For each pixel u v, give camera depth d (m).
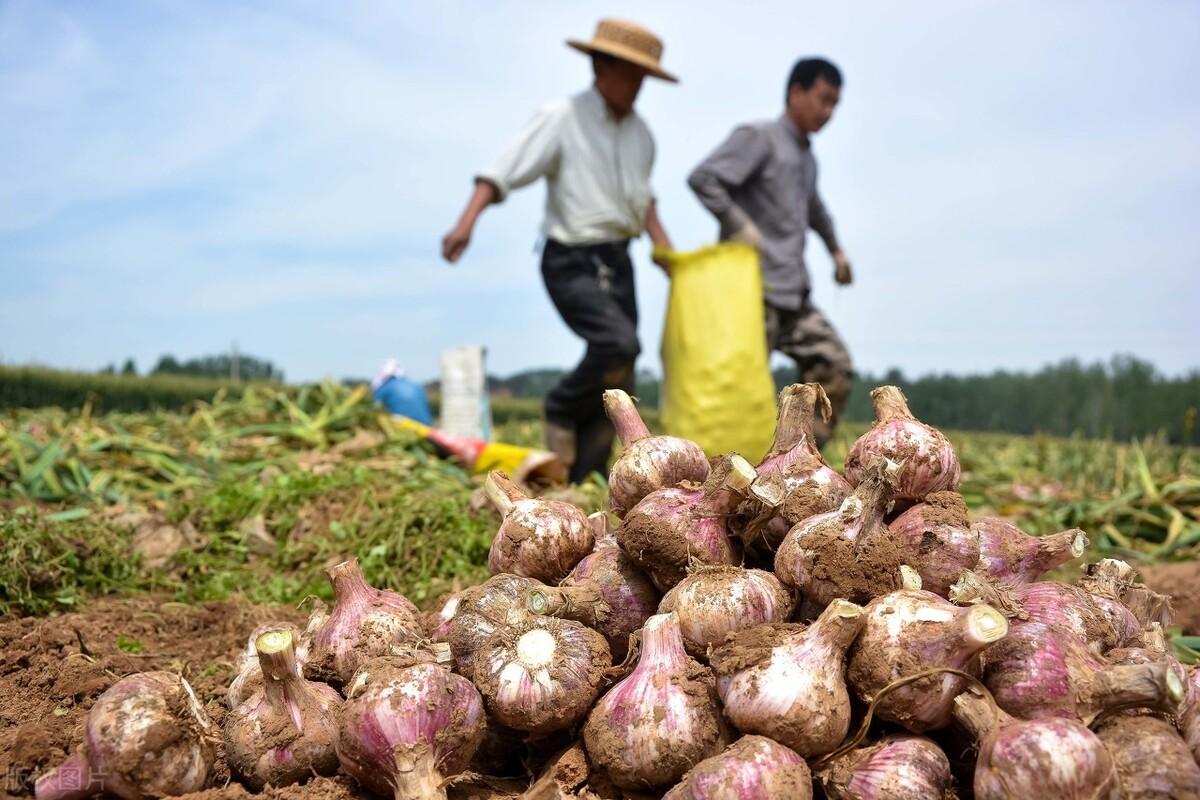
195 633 4.21
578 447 7.96
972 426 49.44
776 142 7.77
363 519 5.52
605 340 7.38
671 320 7.42
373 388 9.95
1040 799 1.91
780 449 2.81
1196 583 5.31
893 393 2.82
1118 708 2.11
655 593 2.61
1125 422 42.88
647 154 7.74
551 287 7.58
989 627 2.06
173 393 27.00
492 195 7.36
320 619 2.91
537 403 44.25
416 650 2.39
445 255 7.36
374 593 2.79
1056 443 15.13
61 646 3.61
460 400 9.58
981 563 2.48
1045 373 47.47
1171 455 9.67
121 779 2.18
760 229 7.93
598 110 7.40
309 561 5.23
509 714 2.29
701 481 2.86
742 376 7.12
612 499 2.90
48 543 4.69
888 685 2.11
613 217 7.44
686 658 2.28
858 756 2.12
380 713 2.15
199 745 2.29
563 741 2.46
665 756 2.15
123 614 4.29
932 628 2.12
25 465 6.79
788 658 2.12
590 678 2.31
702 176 7.57
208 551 5.43
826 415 2.88
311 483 6.07
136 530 5.61
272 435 8.91
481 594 2.60
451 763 2.23
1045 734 1.95
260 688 2.57
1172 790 1.96
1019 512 7.71
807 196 8.15
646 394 42.53
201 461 7.73
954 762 2.22
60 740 2.57
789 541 2.39
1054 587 2.49
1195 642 3.87
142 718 2.21
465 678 2.40
